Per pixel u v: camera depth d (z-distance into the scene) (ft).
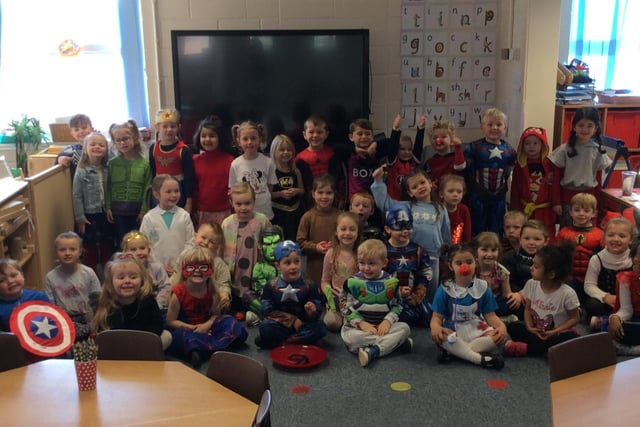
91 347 6.10
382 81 17.16
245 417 5.58
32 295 9.98
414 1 16.67
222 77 16.29
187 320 10.98
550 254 10.61
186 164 14.08
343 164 14.98
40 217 12.40
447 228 12.60
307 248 12.89
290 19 16.78
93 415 5.64
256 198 13.91
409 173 12.81
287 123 16.53
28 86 17.92
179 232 12.75
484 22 16.78
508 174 13.99
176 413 5.66
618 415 5.52
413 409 9.00
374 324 10.96
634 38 18.06
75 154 14.75
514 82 15.75
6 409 5.78
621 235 11.50
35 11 17.49
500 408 8.98
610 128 16.66
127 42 17.56
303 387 9.69
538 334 10.68
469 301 10.59
